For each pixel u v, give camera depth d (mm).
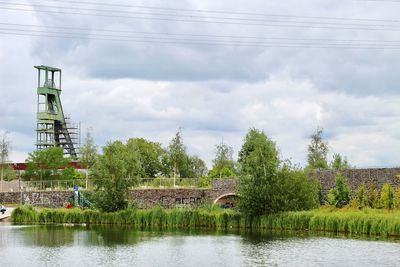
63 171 139250
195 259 54938
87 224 91500
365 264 50469
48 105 170250
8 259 55812
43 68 168500
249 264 51781
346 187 80500
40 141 167375
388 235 67688
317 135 129875
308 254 56000
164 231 79875
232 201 100875
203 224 84875
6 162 140500
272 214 79625
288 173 81938
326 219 73812
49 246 64438
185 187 106500
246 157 83188
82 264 53094
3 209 100562
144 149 156125
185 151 142250
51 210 95750
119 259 55594
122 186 94250
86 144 139125
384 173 77438
